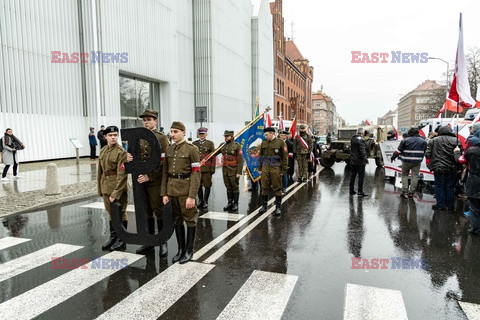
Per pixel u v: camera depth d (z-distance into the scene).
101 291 3.76
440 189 7.55
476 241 5.46
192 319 3.20
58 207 7.70
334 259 4.70
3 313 3.30
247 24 35.47
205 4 26.17
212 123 26.81
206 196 7.86
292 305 3.44
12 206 7.45
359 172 9.20
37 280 4.03
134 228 6.12
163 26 22.30
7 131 10.81
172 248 5.21
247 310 3.35
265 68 39.72
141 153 4.93
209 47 26.34
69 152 16.89
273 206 8.06
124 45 18.95
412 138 8.74
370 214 7.23
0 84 13.84
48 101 15.85
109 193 5.06
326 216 7.07
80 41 17.31
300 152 11.94
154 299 3.58
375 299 3.57
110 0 17.89
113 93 18.33
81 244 5.33
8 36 14.09
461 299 3.59
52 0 15.91
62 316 3.25
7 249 5.09
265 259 4.70
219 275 4.18
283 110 51.88
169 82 22.97
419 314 3.29
